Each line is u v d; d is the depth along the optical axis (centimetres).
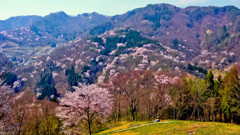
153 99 5009
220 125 1964
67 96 3312
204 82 5109
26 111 4356
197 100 4831
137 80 6931
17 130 3497
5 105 3048
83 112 3222
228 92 4394
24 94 5488
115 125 4206
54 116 4859
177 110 5156
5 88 3181
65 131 3903
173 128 2209
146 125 2917
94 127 4019
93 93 3186
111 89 7488
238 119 4769
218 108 4934
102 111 3325
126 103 5556
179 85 4984
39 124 4494
